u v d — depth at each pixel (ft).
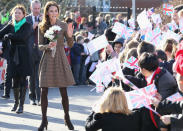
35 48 54.90
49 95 64.39
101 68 30.40
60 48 41.14
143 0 118.62
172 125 25.59
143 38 52.13
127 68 34.45
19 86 51.57
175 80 30.01
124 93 26.91
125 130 26.48
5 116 49.01
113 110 26.48
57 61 40.78
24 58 50.16
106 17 96.78
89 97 62.44
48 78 40.57
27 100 59.82
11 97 62.59
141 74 31.19
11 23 50.39
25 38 49.80
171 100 26.45
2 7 100.89
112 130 26.43
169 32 44.98
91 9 106.11
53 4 41.06
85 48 76.18
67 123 42.09
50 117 48.52
